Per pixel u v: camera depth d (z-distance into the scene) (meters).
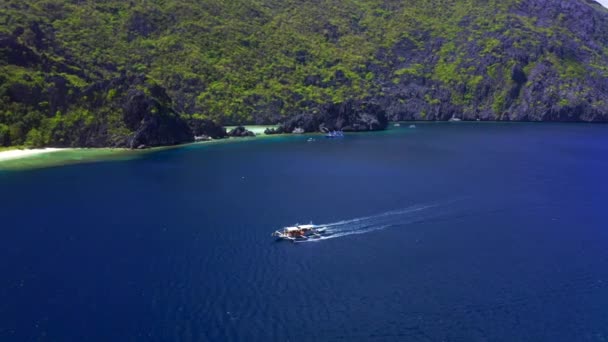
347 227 92.06
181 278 71.44
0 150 162.25
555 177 130.50
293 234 86.31
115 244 83.56
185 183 124.56
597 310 63.56
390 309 63.69
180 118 196.50
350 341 57.38
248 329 59.34
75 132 175.25
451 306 64.44
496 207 103.62
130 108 181.88
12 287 69.00
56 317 61.78
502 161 154.88
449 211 101.12
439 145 191.75
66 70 199.25
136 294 67.06
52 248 81.88
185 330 59.03
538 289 68.62
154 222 94.25
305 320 61.19
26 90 175.75
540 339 57.91
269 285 69.56
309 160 156.88
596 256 79.12
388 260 77.88
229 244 83.75
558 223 94.25
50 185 121.62
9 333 58.72
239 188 119.56
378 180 127.69
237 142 197.38
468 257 78.94
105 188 119.12
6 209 102.06
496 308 64.00
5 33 199.62
